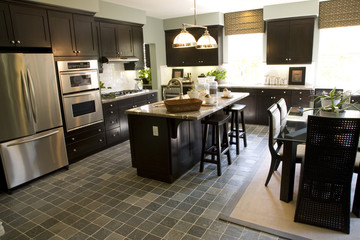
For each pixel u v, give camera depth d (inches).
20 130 128.8
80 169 151.6
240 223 94.9
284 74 235.3
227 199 112.2
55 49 146.1
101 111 177.0
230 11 239.6
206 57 256.5
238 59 256.4
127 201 114.0
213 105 137.9
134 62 218.2
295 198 110.4
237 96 169.8
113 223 98.5
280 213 100.3
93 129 172.9
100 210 107.8
